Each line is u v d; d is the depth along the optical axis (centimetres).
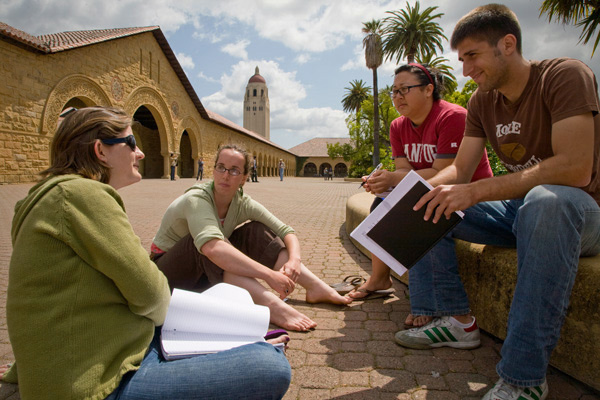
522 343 157
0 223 655
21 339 104
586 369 173
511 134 200
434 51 3027
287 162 7500
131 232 120
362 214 484
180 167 3866
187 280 247
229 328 142
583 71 164
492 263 228
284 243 279
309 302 301
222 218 269
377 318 270
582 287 174
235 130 3975
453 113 254
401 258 194
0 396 173
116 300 117
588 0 711
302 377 191
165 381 116
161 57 2519
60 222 106
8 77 1451
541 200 155
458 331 219
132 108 2222
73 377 104
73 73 1745
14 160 1484
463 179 224
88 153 124
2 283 340
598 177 178
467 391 178
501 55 179
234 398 119
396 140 306
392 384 184
